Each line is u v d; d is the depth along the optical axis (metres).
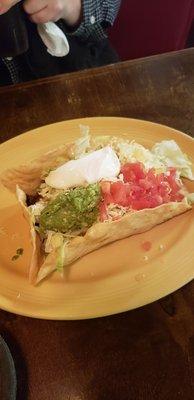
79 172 0.37
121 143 0.41
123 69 0.52
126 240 0.35
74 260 0.34
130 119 0.45
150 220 0.35
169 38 0.73
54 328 0.31
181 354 0.29
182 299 0.31
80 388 0.28
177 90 0.49
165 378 0.28
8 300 0.32
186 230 0.35
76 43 0.60
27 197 0.40
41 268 0.33
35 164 0.39
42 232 0.36
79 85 0.51
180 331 0.30
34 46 0.57
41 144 0.44
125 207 0.36
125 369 0.28
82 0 0.57
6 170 0.40
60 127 0.45
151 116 0.46
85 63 0.60
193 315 0.30
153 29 0.72
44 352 0.30
